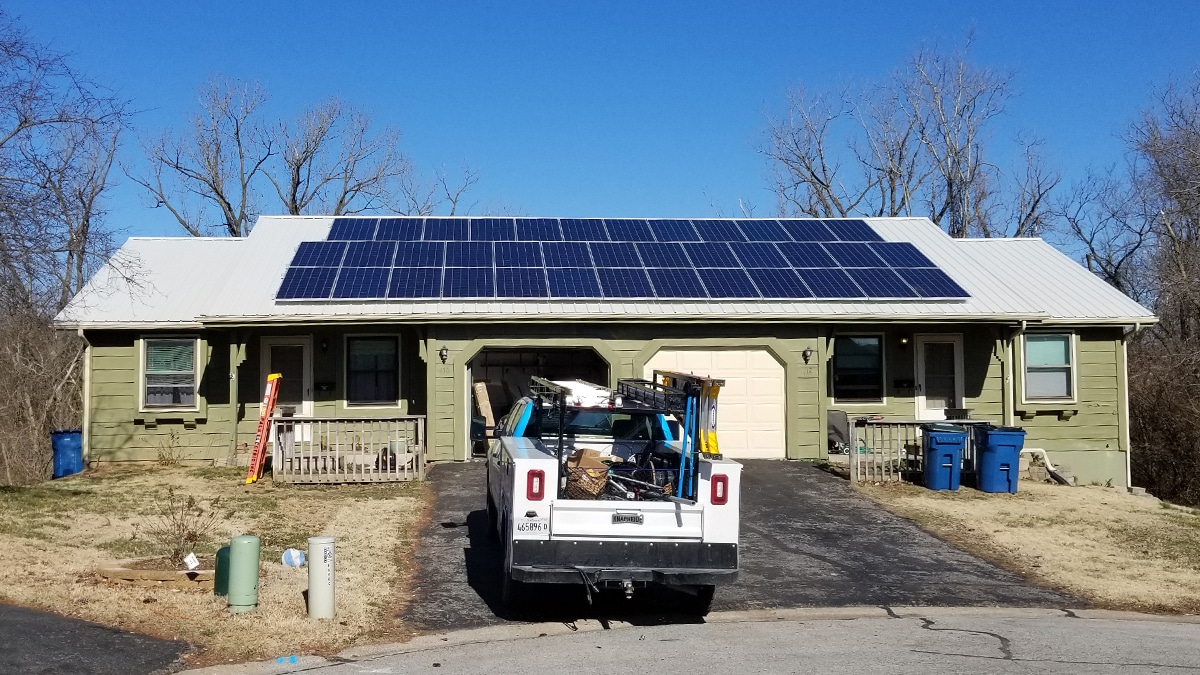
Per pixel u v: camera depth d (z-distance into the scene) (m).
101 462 17.73
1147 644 7.64
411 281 17.77
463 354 17.25
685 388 8.41
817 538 11.95
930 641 7.64
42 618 7.49
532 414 10.28
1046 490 15.73
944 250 20.92
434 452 17.16
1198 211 26.72
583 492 8.41
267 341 18.11
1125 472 18.86
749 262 19.33
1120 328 19.31
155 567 8.95
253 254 19.45
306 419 15.08
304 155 37.84
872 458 16.30
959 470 15.30
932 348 18.88
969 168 37.72
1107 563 10.98
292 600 8.36
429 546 11.00
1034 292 19.83
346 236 20.19
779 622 8.36
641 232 21.06
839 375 18.73
